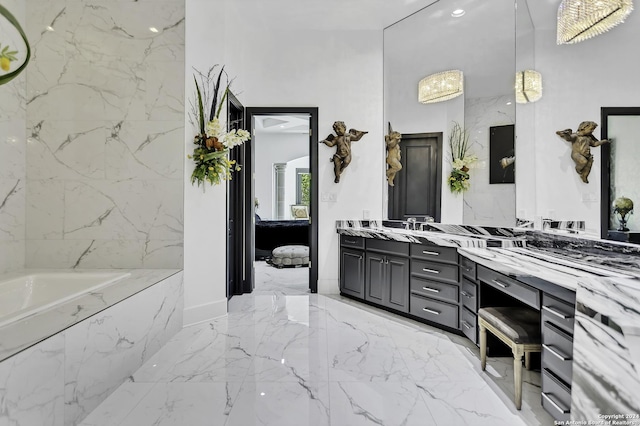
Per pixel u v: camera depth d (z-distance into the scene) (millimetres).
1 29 2639
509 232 2852
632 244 1816
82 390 1677
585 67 2115
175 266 2920
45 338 1449
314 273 4137
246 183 4137
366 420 1703
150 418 1704
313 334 2826
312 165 4113
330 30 4074
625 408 1053
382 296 3443
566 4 2240
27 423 1354
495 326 2002
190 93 2988
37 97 2873
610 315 1192
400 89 3828
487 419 1720
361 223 4086
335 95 4094
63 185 2887
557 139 2338
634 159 1816
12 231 2773
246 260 4152
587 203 2119
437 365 2299
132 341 2139
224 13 3445
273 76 4090
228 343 2627
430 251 3000
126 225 2908
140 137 2896
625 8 1851
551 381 1635
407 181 3758
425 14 3566
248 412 1758
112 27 2885
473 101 3156
